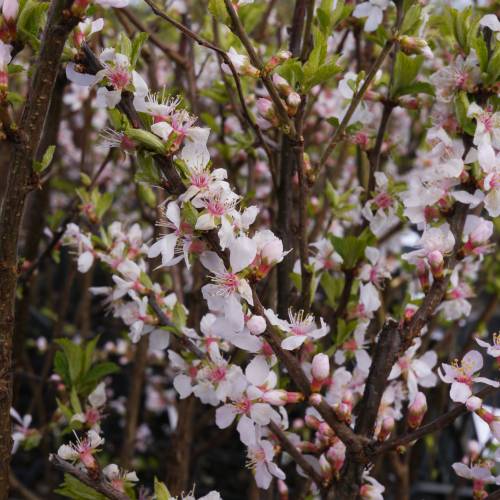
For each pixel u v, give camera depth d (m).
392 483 0.99
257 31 0.95
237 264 0.51
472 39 0.59
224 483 1.19
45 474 1.10
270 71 0.56
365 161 0.81
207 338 0.61
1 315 0.53
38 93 0.50
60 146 1.37
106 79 0.53
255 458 0.58
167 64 1.18
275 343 0.54
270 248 0.52
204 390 0.61
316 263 0.65
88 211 0.72
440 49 0.77
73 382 0.65
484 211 0.71
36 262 0.78
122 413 1.25
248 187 0.77
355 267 0.63
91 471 0.56
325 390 0.64
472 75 0.59
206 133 0.53
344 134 0.64
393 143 0.74
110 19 0.92
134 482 0.64
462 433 1.02
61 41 0.50
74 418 0.63
